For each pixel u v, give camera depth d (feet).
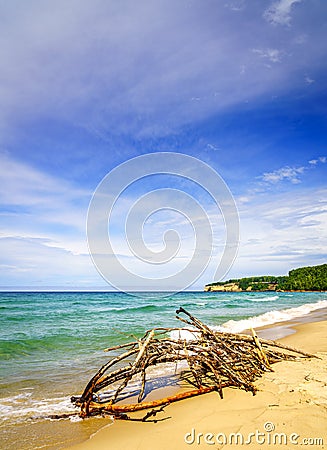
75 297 170.60
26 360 29.07
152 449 12.78
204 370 21.27
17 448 13.33
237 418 15.12
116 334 42.52
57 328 48.73
